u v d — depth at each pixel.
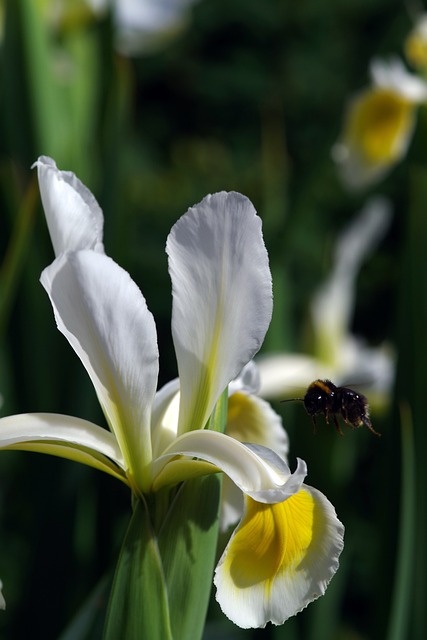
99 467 0.57
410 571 0.71
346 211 2.28
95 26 0.92
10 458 1.02
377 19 2.83
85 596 0.78
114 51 0.86
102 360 0.55
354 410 0.64
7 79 0.84
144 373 0.55
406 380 0.73
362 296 2.27
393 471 0.73
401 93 1.04
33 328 0.82
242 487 0.54
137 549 0.56
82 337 0.55
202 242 0.55
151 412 0.57
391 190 2.19
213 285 0.55
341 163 1.09
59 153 0.87
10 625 0.77
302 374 0.89
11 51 0.83
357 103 1.08
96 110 0.90
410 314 0.73
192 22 2.85
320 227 2.26
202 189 2.33
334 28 2.84
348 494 0.93
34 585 0.75
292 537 0.54
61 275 0.54
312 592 0.54
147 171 2.58
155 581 0.56
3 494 1.05
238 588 0.54
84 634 0.62
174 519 0.56
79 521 0.81
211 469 0.55
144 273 2.12
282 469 0.54
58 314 0.55
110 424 0.56
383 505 0.74
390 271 2.25
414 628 0.73
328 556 0.54
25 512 1.07
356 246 1.04
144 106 2.88
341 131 1.09
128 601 0.56
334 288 1.04
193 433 0.55
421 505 0.72
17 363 0.82
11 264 0.74
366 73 1.11
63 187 0.56
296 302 2.15
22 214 0.73
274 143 2.31
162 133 2.86
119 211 0.81
